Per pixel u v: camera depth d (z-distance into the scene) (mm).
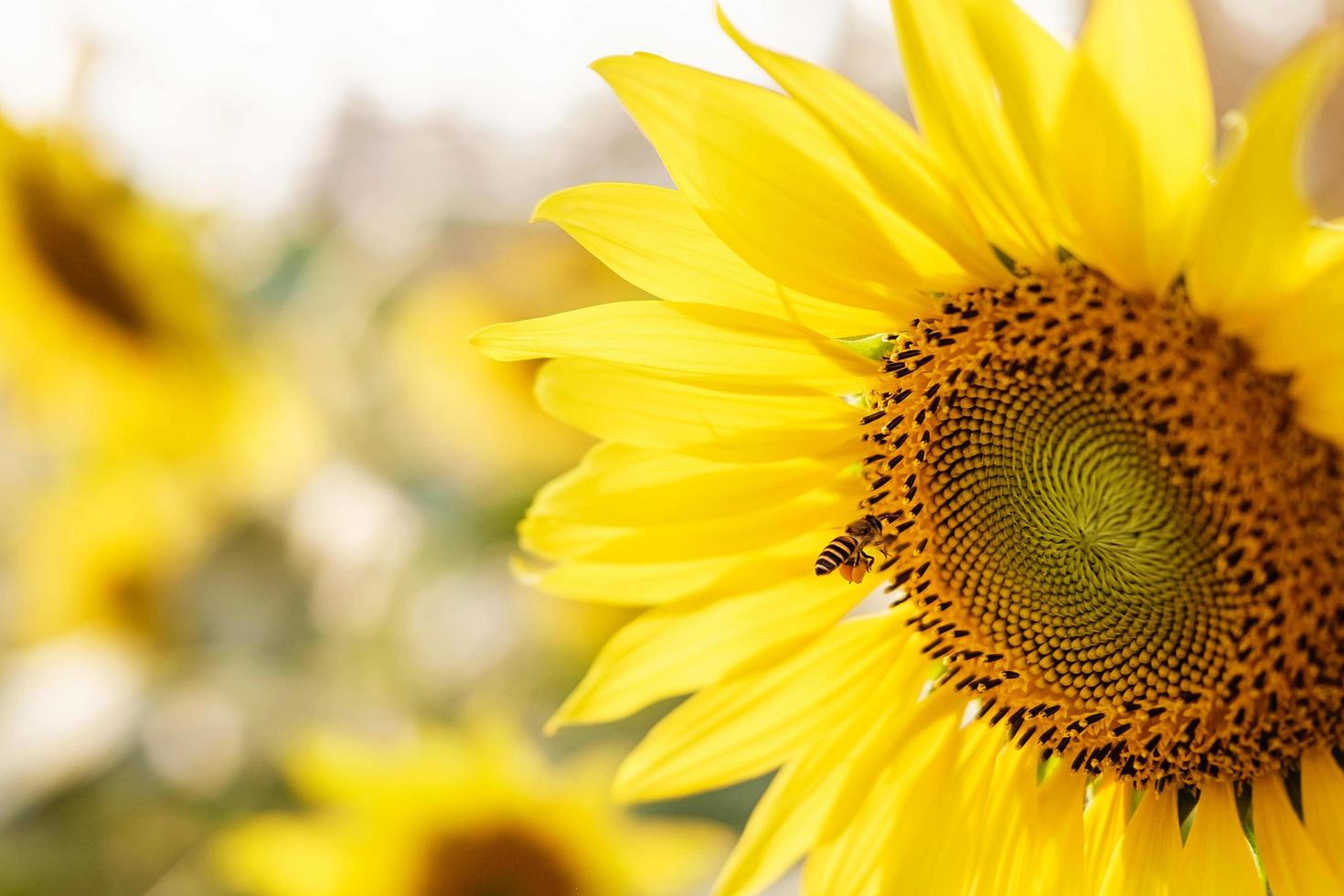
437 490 663
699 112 394
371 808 548
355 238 673
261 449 632
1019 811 428
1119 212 387
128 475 638
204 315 588
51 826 618
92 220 562
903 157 393
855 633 440
